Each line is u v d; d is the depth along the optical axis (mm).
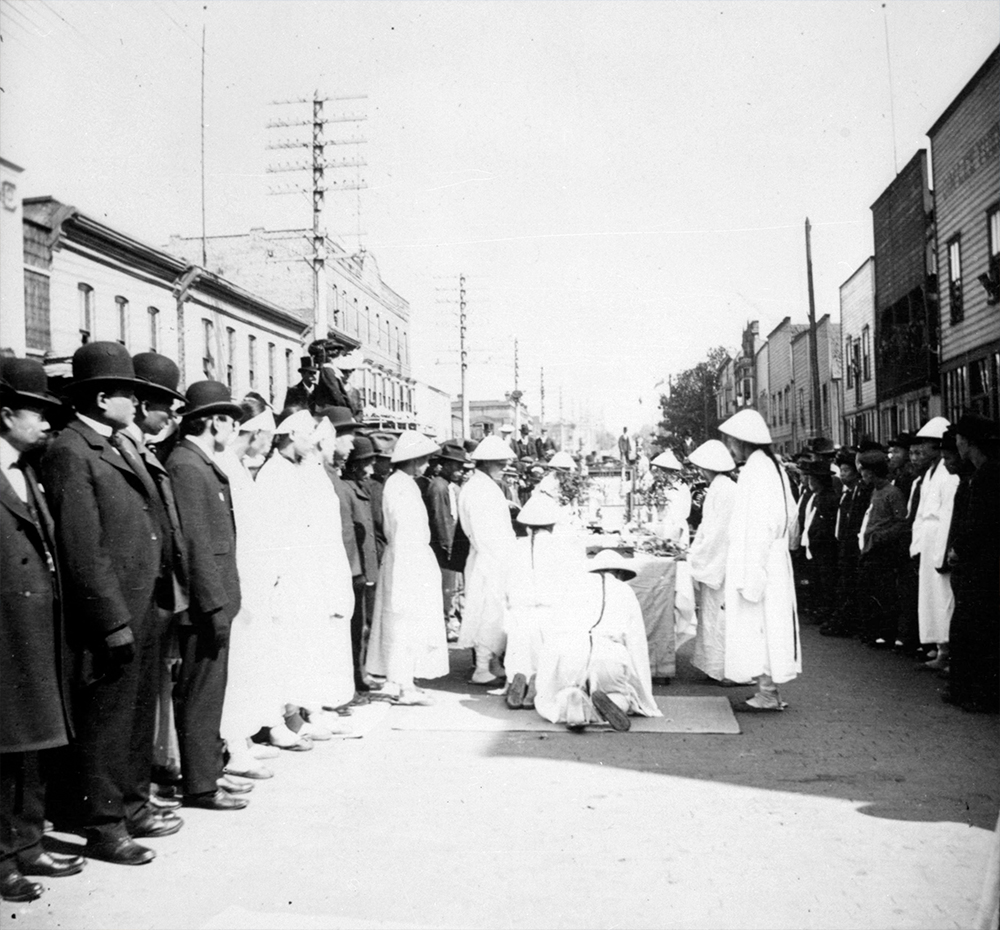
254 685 5562
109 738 4262
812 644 9938
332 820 4766
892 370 19750
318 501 6375
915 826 4566
